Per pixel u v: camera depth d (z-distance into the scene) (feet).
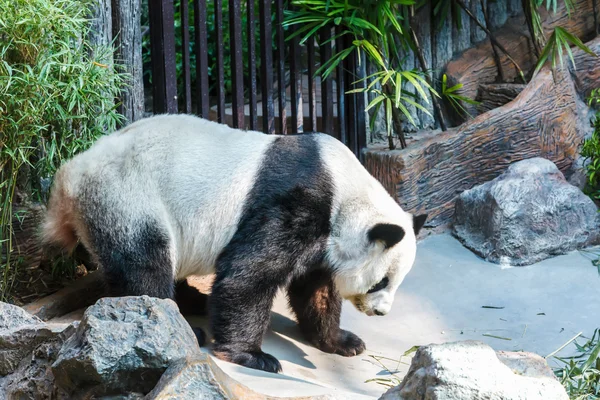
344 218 15.39
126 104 18.88
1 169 15.58
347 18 21.12
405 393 9.95
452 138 22.11
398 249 15.52
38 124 15.49
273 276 14.92
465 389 9.33
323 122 22.50
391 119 21.65
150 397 9.84
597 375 13.69
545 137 23.06
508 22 25.30
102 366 10.17
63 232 15.53
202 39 19.81
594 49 24.00
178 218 15.06
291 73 21.80
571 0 24.89
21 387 11.49
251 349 15.07
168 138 15.28
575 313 18.20
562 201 21.04
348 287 15.83
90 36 17.85
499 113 22.52
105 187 14.67
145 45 31.17
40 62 15.01
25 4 14.69
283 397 10.46
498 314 18.34
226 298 14.84
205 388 9.82
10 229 15.99
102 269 14.97
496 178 21.85
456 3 24.22
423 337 17.54
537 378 9.97
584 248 21.16
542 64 23.03
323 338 16.61
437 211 22.29
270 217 14.80
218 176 15.07
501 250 20.49
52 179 16.48
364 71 22.70
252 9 20.53
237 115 20.75
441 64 24.44
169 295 15.08
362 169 16.05
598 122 22.82
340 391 12.98
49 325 11.95
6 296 16.49
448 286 19.58
